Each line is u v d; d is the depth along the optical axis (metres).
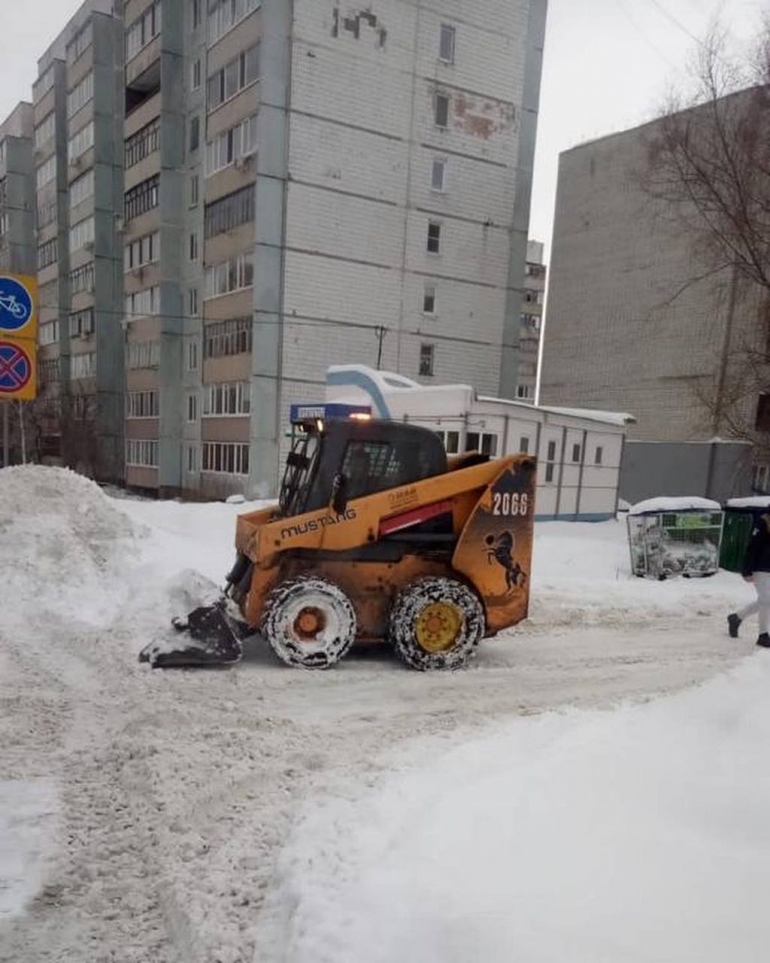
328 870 2.67
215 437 28.48
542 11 29.58
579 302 32.84
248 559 6.57
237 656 5.76
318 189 25.61
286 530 5.94
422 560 6.27
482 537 6.26
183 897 2.72
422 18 26.89
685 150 17.70
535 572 11.32
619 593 9.50
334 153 25.73
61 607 7.01
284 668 5.83
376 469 6.25
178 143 29.61
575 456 17.67
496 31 28.58
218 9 26.52
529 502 6.41
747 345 22.83
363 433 6.20
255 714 4.75
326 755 4.03
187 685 5.26
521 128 29.80
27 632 6.48
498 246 29.91
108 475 38.47
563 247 33.66
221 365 27.73
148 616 6.21
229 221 26.58
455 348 29.41
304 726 4.58
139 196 32.09
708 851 2.62
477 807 3.01
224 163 26.83
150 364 31.94
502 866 2.52
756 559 7.11
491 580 6.30
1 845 3.12
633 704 4.99
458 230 28.86
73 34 38.66
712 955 1.98
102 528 8.80
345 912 2.35
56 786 3.66
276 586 6.03
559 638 7.27
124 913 2.72
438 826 2.85
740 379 20.47
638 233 30.16
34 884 2.87
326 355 26.42
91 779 3.75
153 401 31.94
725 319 26.27
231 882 2.82
